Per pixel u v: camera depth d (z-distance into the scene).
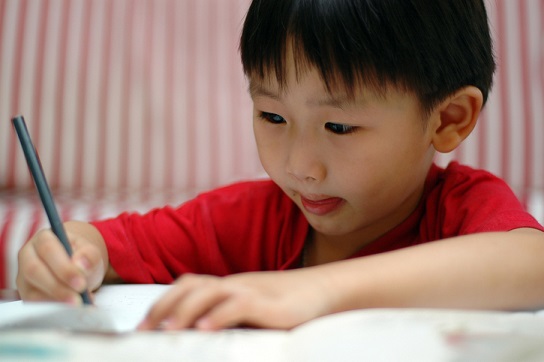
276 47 0.59
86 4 1.45
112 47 1.42
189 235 0.78
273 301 0.45
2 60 1.41
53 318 0.41
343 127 0.60
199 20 1.44
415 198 0.73
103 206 1.23
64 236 0.56
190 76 1.42
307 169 0.61
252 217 0.79
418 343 0.37
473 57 0.66
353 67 0.57
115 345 0.37
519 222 0.61
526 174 1.39
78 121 1.40
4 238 1.08
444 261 0.51
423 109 0.62
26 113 1.39
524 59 1.43
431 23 0.60
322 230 0.69
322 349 0.37
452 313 0.42
